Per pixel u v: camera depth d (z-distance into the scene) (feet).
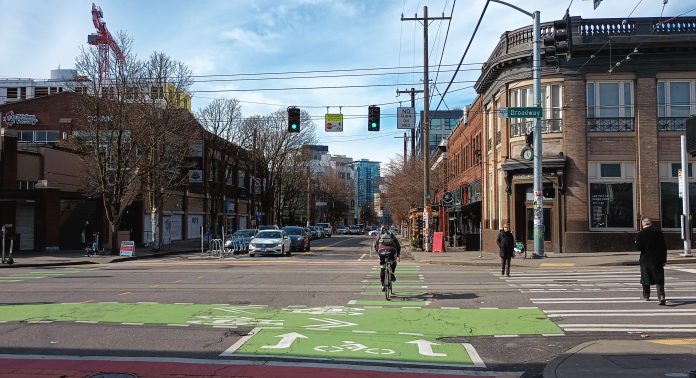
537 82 76.74
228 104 164.86
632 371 22.12
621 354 24.98
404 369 23.59
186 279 57.06
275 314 36.27
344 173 524.52
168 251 116.16
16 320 34.24
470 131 135.03
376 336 29.86
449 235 142.41
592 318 34.42
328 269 68.85
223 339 28.99
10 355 25.73
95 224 123.85
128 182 108.27
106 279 57.72
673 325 32.22
